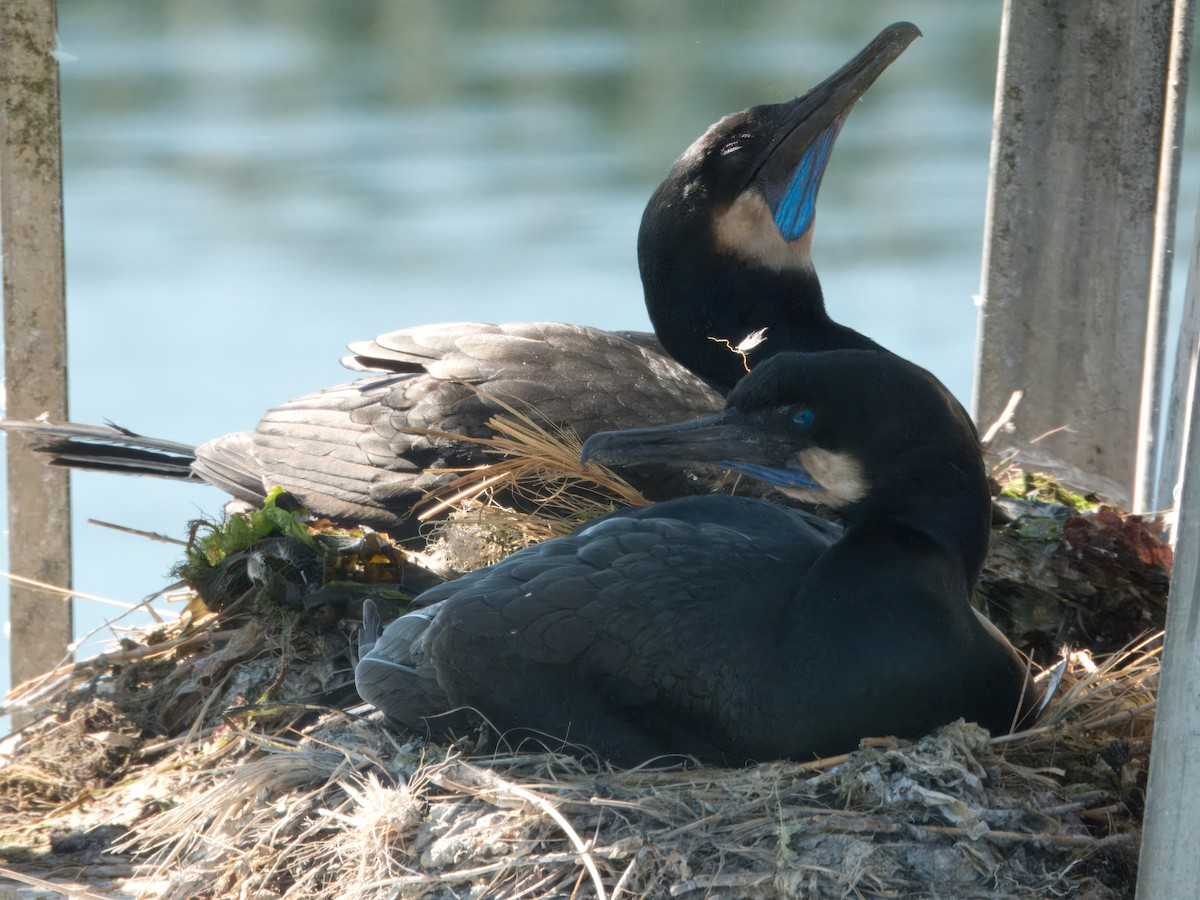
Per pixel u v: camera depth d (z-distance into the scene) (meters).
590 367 8.96
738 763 6.36
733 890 5.71
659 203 8.90
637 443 6.41
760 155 8.70
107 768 7.59
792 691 6.12
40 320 8.59
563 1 35.84
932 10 38.47
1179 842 4.88
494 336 9.25
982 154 31.73
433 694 6.68
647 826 5.95
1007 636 7.95
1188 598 4.79
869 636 6.04
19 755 7.82
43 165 8.37
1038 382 9.69
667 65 33.75
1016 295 9.63
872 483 6.29
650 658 6.30
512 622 6.42
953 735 5.94
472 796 6.25
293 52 34.50
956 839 5.72
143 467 9.34
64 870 6.76
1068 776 6.36
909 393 6.25
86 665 8.13
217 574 8.39
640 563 6.55
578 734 6.43
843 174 30.75
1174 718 4.86
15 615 8.90
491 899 5.87
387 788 6.49
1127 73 9.14
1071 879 5.76
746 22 35.69
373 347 9.55
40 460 8.83
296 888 6.25
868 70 8.70
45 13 8.19
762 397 6.39
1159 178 9.34
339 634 7.96
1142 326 9.49
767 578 6.49
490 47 35.25
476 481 8.59
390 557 8.19
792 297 8.89
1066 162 9.37
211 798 6.69
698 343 8.93
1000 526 8.41
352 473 8.88
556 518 8.49
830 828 5.74
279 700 7.64
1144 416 9.56
